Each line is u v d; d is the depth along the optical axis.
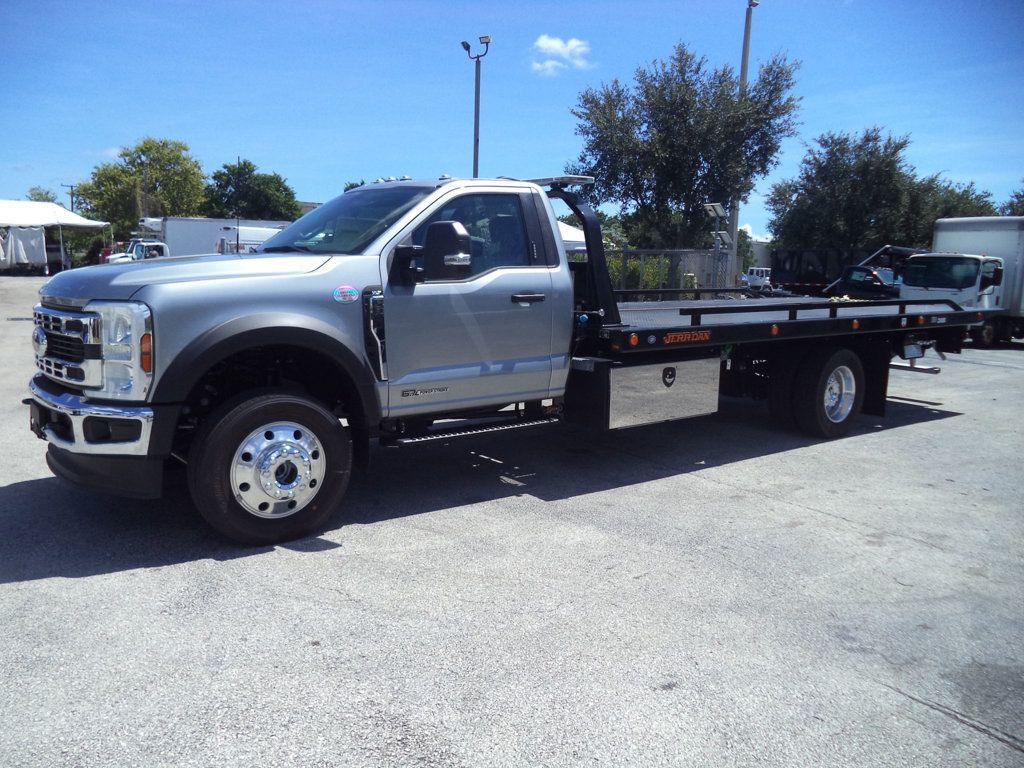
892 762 2.77
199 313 4.23
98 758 2.64
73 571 4.16
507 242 5.55
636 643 3.55
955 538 5.05
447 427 5.54
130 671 3.19
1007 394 11.07
